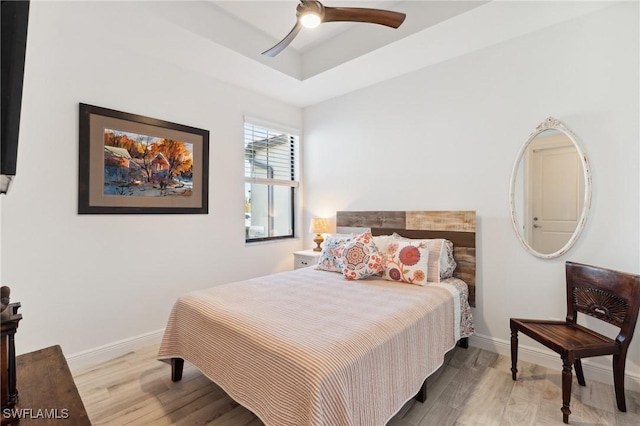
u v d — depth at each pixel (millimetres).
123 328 2586
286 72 3100
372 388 1404
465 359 2455
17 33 667
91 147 2393
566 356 1706
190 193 3000
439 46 2598
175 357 2039
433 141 2941
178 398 1952
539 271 2391
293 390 1270
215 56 2713
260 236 3809
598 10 2131
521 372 2254
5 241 2059
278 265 3865
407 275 2445
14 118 697
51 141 2221
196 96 3031
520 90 2457
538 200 2381
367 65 2932
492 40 2510
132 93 2607
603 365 2119
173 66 2861
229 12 2541
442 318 2105
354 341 1419
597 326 2160
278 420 1305
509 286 2527
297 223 4148
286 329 1534
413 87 3066
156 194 2768
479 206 2674
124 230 2586
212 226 3182
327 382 1206
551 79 2320
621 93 2059
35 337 2176
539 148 2377
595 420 1733
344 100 3654
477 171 2682
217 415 1795
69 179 2303
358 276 2549
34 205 2160
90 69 2383
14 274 2094
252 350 1487
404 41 2518
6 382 993
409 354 1687
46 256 2215
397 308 1857
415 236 3016
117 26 2283
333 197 3805
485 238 2643
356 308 1852
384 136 3303
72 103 2305
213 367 1716
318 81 3270
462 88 2756
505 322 2547
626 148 2045
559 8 2109
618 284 1862
